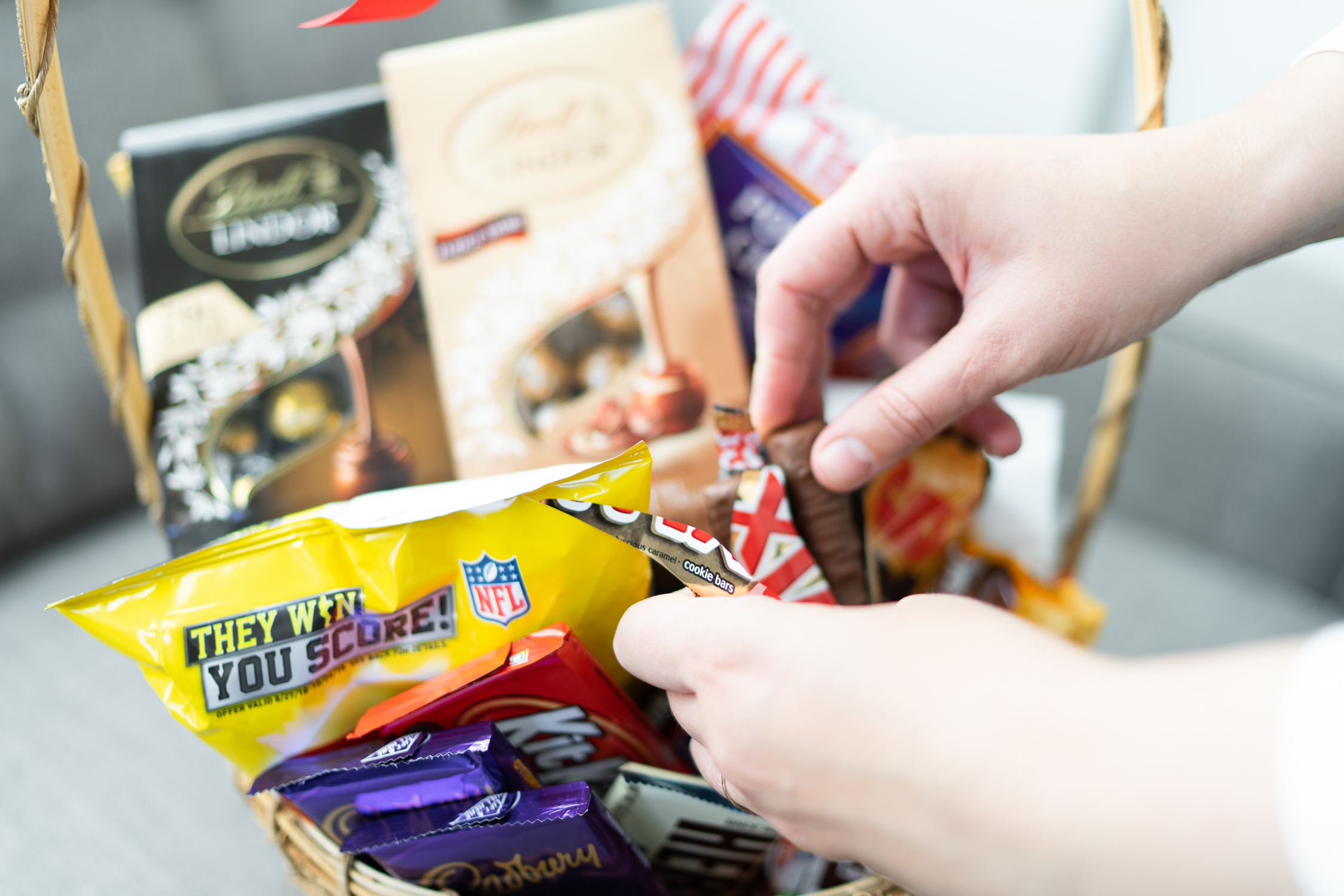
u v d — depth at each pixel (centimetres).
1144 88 44
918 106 71
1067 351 43
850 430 45
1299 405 60
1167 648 61
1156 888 27
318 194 52
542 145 53
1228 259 43
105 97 60
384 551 40
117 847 52
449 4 70
